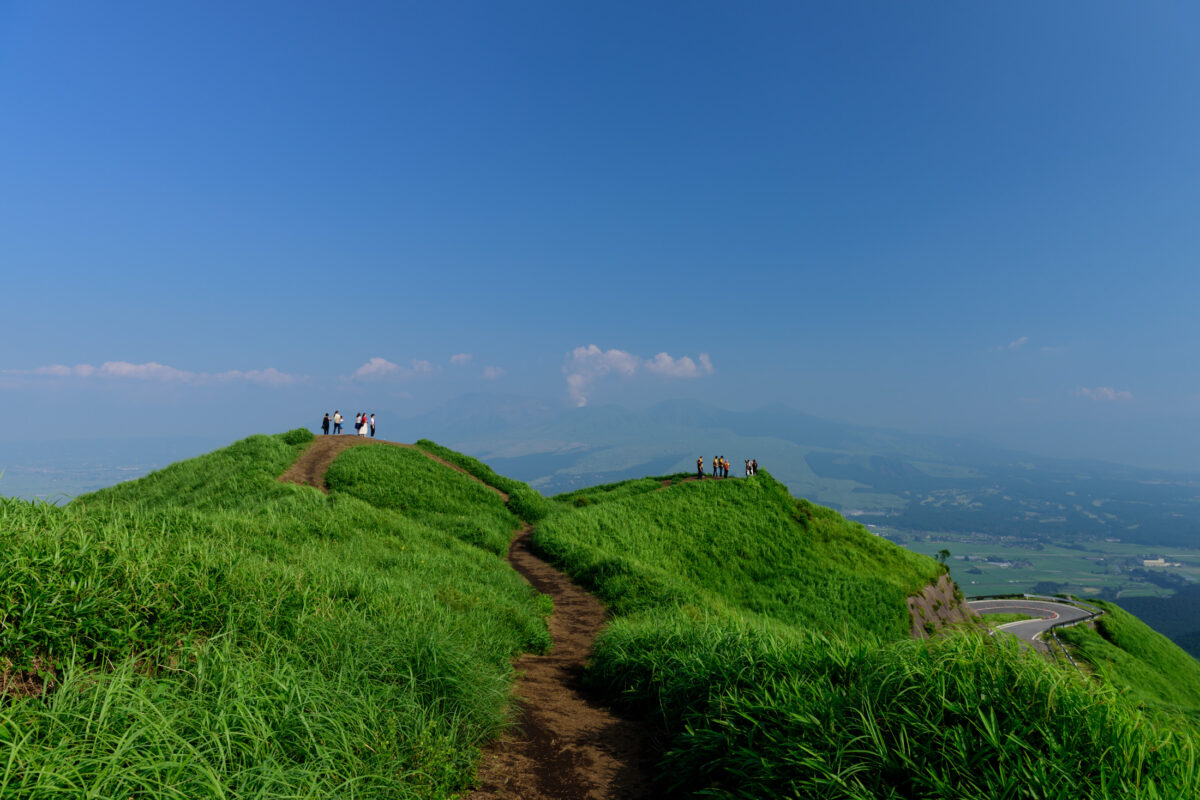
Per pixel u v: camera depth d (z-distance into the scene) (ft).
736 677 22.18
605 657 32.17
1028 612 221.05
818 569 118.83
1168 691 137.90
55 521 23.09
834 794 13.87
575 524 106.22
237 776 13.12
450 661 23.56
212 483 90.27
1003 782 12.33
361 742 16.63
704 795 17.40
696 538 119.65
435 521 89.81
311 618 24.13
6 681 14.46
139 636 17.95
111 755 11.93
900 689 16.52
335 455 111.65
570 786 19.08
